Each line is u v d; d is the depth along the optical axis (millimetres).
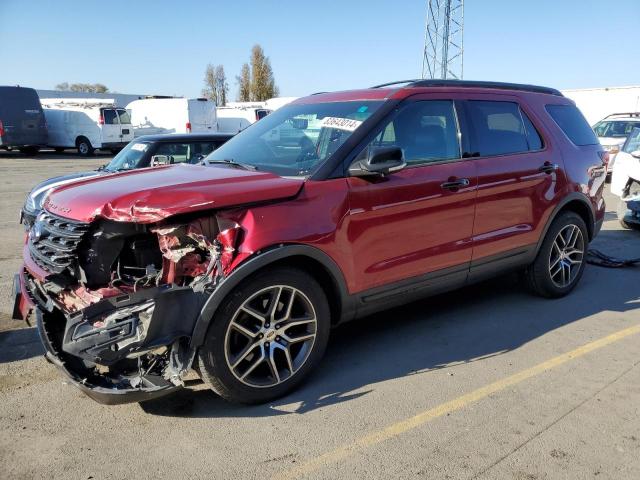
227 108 30656
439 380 3775
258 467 2828
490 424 3223
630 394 3578
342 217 3572
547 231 5164
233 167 3990
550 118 5277
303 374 3584
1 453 2930
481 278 4738
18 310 3838
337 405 3441
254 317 3332
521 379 3783
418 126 4160
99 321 2885
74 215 3238
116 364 3115
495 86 4961
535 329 4695
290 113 4578
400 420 3268
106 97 46625
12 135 24719
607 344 4379
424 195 4008
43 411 3355
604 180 5809
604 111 28609
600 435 3117
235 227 3164
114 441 3049
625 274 6379
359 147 3752
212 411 3365
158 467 2824
